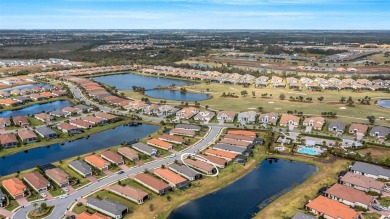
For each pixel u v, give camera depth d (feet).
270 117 646.74
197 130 595.47
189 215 348.59
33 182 396.37
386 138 556.92
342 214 331.98
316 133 587.27
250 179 428.97
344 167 455.22
